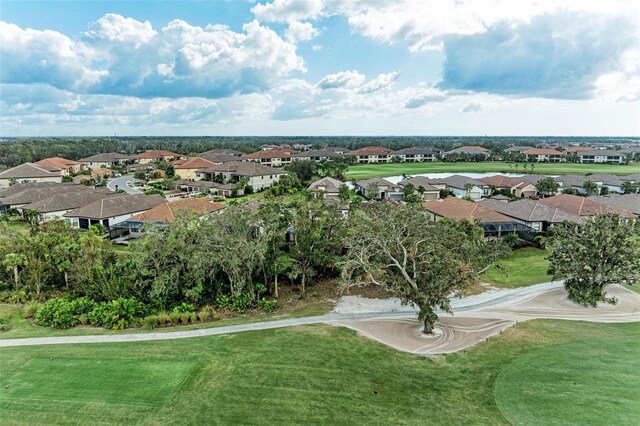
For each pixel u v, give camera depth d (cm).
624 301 3538
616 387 2214
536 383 2270
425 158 18900
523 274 4338
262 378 2333
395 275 3094
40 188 8025
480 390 2222
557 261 3572
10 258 3700
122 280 3481
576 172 13588
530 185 9400
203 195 9538
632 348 2672
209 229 3597
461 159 18375
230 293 3628
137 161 16600
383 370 2431
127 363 2498
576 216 5712
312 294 3844
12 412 2023
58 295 3703
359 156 18262
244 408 2058
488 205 6881
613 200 7062
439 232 3278
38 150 16800
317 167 12769
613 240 3381
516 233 5553
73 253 3891
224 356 2592
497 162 18038
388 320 3195
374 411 2041
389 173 13788
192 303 3497
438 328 3034
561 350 2653
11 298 3609
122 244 5509
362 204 7069
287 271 3950
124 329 3061
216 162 14012
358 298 3744
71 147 19375
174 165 12950
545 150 18275
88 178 11644
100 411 2031
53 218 6291
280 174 11269
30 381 2295
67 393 2183
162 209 6100
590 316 3238
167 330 3034
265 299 3678
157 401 2112
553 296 3675
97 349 2697
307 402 2111
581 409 2025
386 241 3017
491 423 1945
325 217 4084
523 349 2681
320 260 3884
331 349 2694
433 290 2816
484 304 3519
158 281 3369
